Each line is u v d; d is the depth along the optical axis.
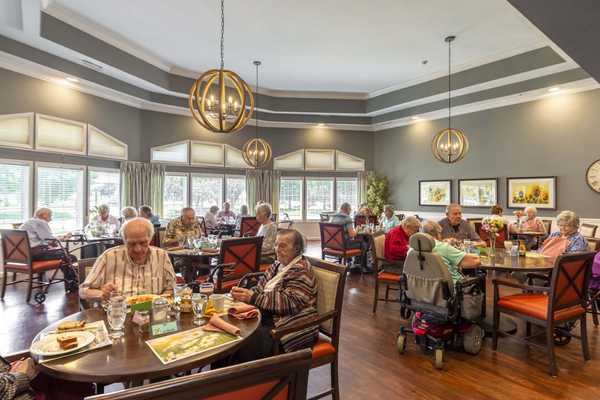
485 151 7.74
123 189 7.23
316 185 10.21
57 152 5.95
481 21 5.23
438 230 2.98
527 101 7.07
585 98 6.34
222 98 3.26
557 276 2.37
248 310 1.65
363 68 7.16
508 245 3.48
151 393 0.71
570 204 6.52
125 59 6.09
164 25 5.34
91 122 6.57
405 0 4.68
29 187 5.62
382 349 2.85
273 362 0.85
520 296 2.81
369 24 5.32
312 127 10.06
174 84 7.22
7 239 4.13
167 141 8.09
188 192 8.56
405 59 6.69
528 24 4.43
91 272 2.00
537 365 2.56
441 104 7.96
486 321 3.38
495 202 7.55
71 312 3.73
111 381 1.09
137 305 1.64
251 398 0.85
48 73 5.66
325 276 2.08
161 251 2.18
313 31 5.54
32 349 1.24
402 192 9.55
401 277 2.87
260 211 4.10
